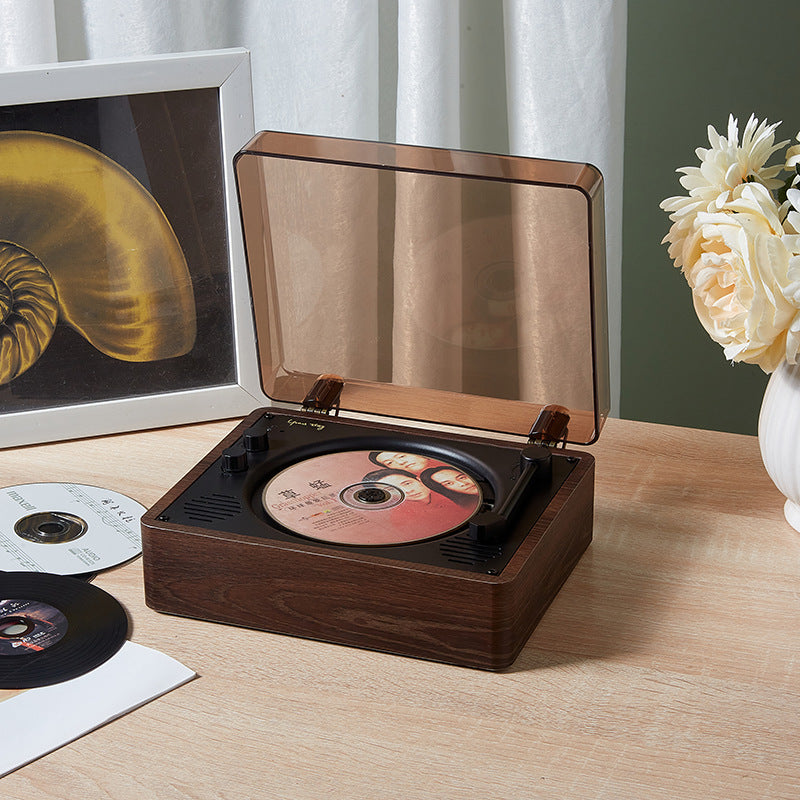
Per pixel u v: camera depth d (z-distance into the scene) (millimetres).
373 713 683
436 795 625
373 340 910
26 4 1100
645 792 626
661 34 1343
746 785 632
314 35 1154
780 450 832
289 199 851
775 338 788
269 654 731
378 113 1229
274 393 959
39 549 830
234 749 656
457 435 877
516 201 791
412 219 834
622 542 853
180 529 742
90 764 644
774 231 771
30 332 947
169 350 986
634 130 1394
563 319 829
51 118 902
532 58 1118
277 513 775
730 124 817
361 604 722
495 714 682
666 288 1449
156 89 917
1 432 959
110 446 980
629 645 744
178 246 961
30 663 710
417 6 1107
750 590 799
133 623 759
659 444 994
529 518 757
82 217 931
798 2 1320
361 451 870
